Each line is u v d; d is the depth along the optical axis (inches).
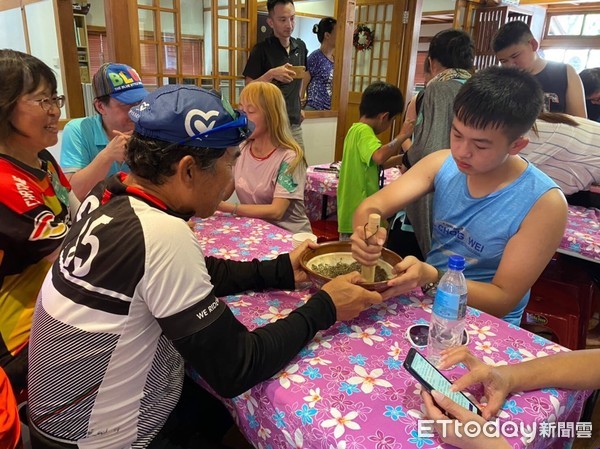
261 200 80.6
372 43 214.4
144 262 28.3
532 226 44.1
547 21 267.9
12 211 42.3
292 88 133.9
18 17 119.8
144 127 30.3
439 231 54.1
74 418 30.9
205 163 31.3
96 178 64.5
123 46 111.4
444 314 34.4
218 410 44.2
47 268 46.6
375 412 29.3
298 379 32.4
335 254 50.4
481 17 220.1
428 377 30.1
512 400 30.5
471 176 49.3
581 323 76.2
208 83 138.9
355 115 228.4
